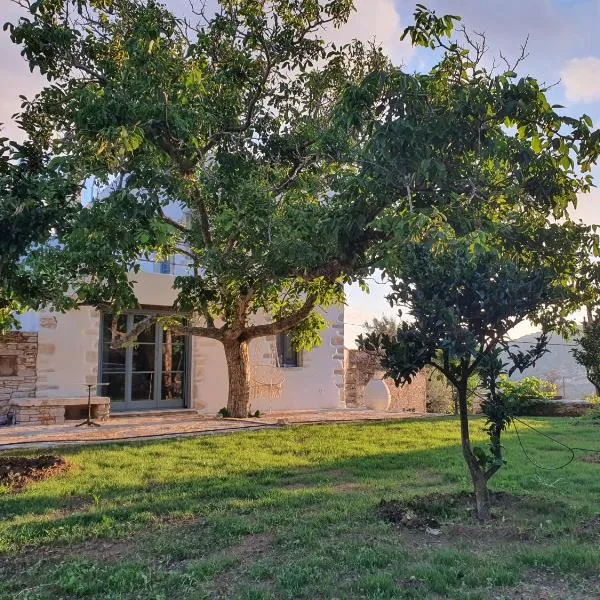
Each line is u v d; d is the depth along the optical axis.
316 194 9.02
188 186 8.59
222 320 13.42
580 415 14.29
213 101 9.58
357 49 10.71
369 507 5.41
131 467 7.33
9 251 4.34
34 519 5.16
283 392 15.45
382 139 5.25
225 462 7.76
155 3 9.51
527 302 4.77
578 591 3.57
